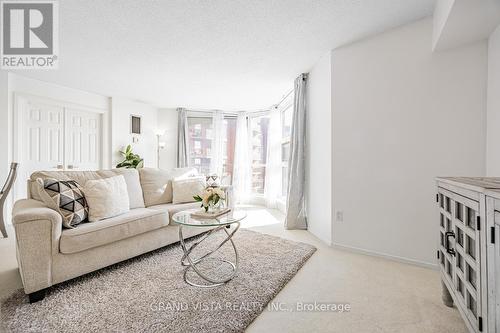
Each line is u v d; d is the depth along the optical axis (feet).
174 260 8.05
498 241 3.20
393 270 7.55
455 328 4.90
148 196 10.59
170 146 20.62
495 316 3.26
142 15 7.58
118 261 7.28
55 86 14.20
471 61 7.18
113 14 7.54
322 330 4.86
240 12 7.41
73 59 10.81
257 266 7.61
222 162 20.65
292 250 9.04
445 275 5.20
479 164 7.13
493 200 3.27
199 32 8.54
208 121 21.06
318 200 10.91
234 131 21.15
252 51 9.96
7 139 12.41
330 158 9.69
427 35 7.71
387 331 4.83
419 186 7.92
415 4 7.10
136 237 7.80
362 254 8.90
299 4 7.04
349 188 9.21
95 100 16.15
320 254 8.89
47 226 5.80
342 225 9.37
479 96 7.09
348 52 9.27
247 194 20.40
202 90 15.30
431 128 7.72
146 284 6.47
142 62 11.10
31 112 13.55
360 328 4.91
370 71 8.76
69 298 5.78
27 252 5.55
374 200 8.70
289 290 6.37
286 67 11.57
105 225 6.86
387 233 8.45
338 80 9.50
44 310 5.32
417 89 7.91
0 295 5.88
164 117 20.56
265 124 20.25
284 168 17.69
